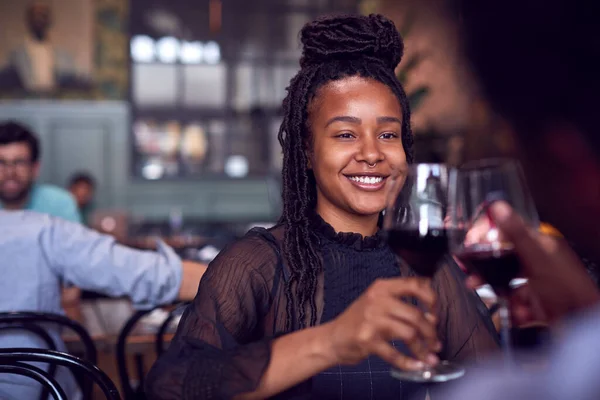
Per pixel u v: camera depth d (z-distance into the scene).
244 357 0.79
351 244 1.11
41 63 7.38
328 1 8.22
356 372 1.02
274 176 8.14
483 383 0.48
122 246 1.71
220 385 0.79
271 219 8.02
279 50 8.29
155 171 7.97
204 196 7.91
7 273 1.67
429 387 1.03
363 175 1.10
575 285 0.57
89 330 2.00
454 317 1.13
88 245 1.68
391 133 1.11
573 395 0.43
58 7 7.41
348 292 1.08
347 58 1.13
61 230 1.70
